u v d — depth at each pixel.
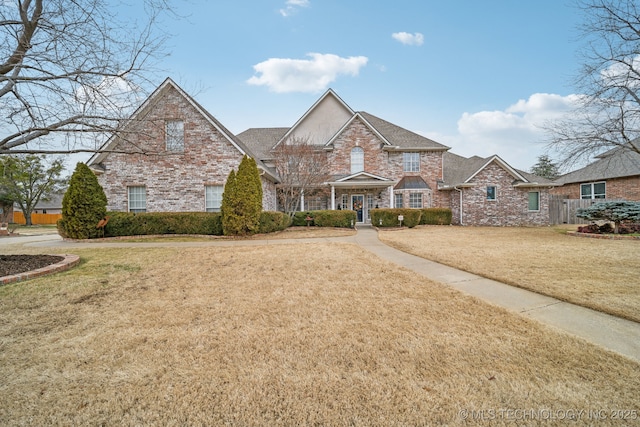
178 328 3.44
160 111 14.57
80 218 12.16
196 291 4.87
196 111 14.77
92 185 12.47
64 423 1.98
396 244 10.23
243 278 5.69
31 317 3.74
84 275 5.84
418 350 2.94
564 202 20.66
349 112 23.48
